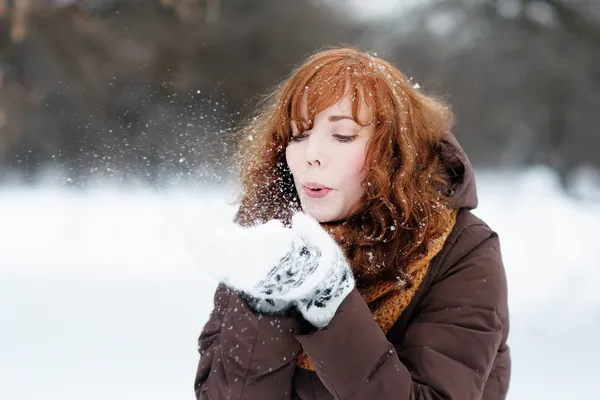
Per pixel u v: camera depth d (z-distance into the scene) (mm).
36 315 5566
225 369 1396
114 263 7879
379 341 1287
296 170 1472
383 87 1470
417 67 16484
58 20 10133
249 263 1127
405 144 1474
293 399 1473
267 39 18828
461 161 1568
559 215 11359
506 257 8641
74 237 9117
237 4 18516
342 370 1276
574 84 12625
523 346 5074
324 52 1554
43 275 7227
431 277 1452
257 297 1317
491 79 16922
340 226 1482
